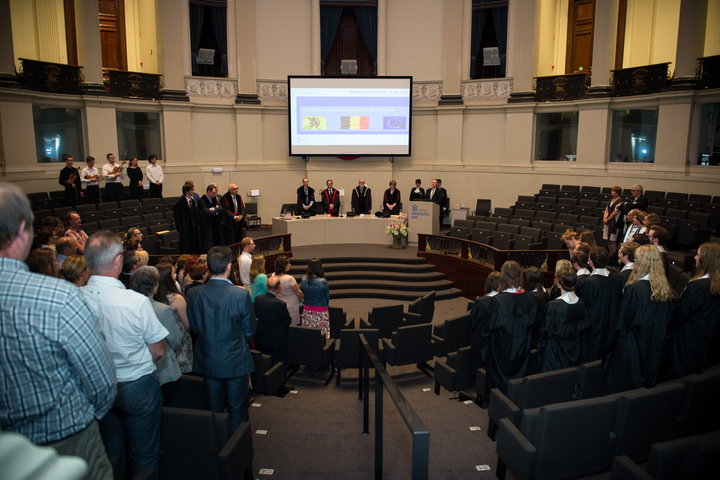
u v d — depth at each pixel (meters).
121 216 12.47
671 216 11.67
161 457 3.38
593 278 5.20
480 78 17.62
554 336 4.74
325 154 16.78
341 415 5.35
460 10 17.05
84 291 3.01
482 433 4.79
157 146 16.19
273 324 6.27
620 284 5.24
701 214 10.95
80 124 14.67
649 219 7.05
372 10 17.67
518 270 4.91
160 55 16.08
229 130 17.12
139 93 15.49
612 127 15.38
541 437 3.39
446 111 17.44
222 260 4.18
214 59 17.20
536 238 11.68
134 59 17.52
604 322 5.17
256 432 4.91
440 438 4.69
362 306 11.07
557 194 15.03
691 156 13.75
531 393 4.18
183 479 3.45
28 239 1.94
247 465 3.67
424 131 17.80
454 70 17.30
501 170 16.94
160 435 3.35
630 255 5.61
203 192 16.67
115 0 17.06
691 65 13.62
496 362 4.95
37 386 1.94
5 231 1.83
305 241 14.34
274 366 5.83
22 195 1.91
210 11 16.80
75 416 2.05
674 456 2.79
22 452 0.98
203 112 16.69
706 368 4.23
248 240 8.20
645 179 14.33
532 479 3.45
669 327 4.54
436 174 17.73
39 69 13.57
